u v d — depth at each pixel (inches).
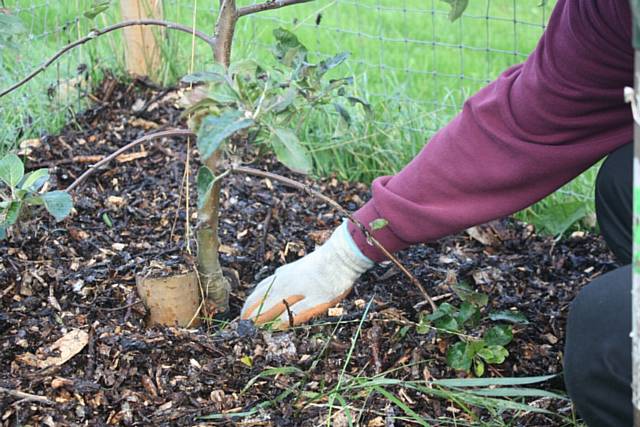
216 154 67.7
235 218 91.4
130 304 72.6
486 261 86.7
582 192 103.3
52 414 62.5
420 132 109.1
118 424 62.8
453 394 65.8
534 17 162.1
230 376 67.4
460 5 60.0
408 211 66.1
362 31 153.9
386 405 66.1
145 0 114.5
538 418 66.5
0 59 107.4
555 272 86.3
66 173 96.8
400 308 77.0
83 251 82.0
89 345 68.5
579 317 52.7
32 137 106.2
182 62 121.8
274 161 104.7
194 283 71.9
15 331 70.4
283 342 70.0
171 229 87.3
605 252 90.9
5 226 65.3
